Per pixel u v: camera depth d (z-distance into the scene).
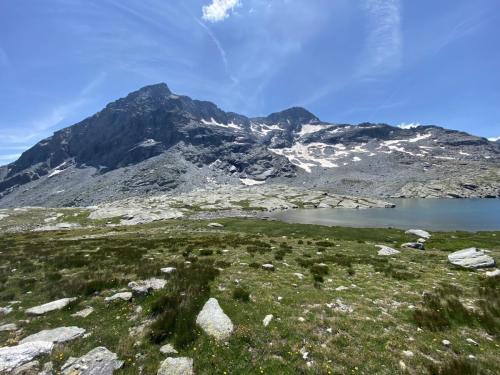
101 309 13.64
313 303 14.66
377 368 9.49
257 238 43.78
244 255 27.48
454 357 10.28
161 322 11.71
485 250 37.31
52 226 91.56
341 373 9.22
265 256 27.31
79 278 18.39
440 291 16.77
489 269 24.36
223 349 10.33
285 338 11.19
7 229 90.25
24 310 13.88
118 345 10.54
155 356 9.97
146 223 90.62
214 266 22.30
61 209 130.62
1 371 8.79
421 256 30.25
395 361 9.87
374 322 12.66
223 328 11.48
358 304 14.72
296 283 18.17
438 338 11.59
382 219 121.06
